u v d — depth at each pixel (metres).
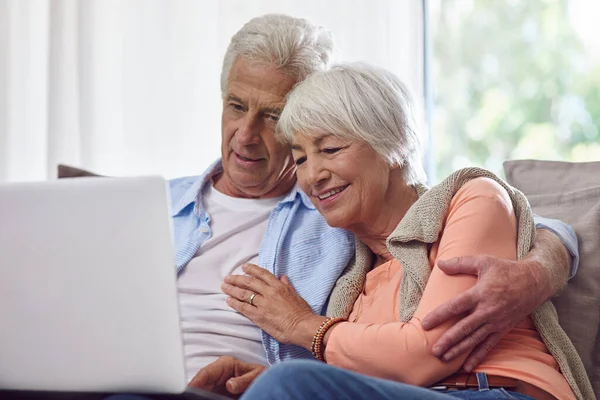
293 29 2.46
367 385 1.56
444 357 1.88
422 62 3.57
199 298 2.36
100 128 3.44
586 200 2.41
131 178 1.58
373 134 2.12
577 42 4.85
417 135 2.21
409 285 2.05
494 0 4.85
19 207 1.62
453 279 1.93
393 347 1.90
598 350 2.24
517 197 2.11
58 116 3.38
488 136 4.85
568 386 1.93
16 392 1.69
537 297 1.93
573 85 4.85
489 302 1.87
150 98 3.47
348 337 1.98
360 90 2.13
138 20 3.47
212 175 2.62
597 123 4.81
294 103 2.18
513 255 2.01
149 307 1.59
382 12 3.54
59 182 1.61
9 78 3.38
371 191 2.14
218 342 2.27
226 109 2.50
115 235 1.59
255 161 2.47
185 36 3.49
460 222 2.00
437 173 4.81
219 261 2.42
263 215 2.50
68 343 1.63
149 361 1.61
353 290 2.22
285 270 2.35
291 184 2.57
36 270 1.62
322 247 2.37
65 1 3.39
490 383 1.88
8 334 1.65
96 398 1.65
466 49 4.84
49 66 3.37
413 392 1.59
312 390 1.52
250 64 2.43
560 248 2.10
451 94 4.81
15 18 3.39
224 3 3.51
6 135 3.38
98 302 1.61
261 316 2.18
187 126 3.50
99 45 3.44
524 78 4.86
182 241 2.45
